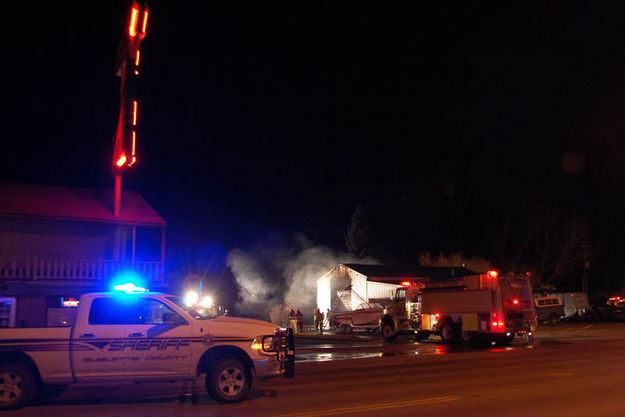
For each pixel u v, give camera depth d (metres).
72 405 10.14
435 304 25.47
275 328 10.84
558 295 47.91
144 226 23.39
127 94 21.48
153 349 10.14
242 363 10.51
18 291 20.23
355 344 25.77
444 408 9.29
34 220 21.73
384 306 34.59
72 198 24.14
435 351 20.97
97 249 22.81
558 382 11.91
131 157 21.62
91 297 10.28
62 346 9.85
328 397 10.55
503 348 21.91
